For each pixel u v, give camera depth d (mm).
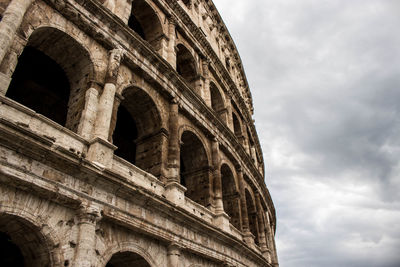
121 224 17859
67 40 20688
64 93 26953
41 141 14812
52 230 14828
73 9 20953
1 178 13641
